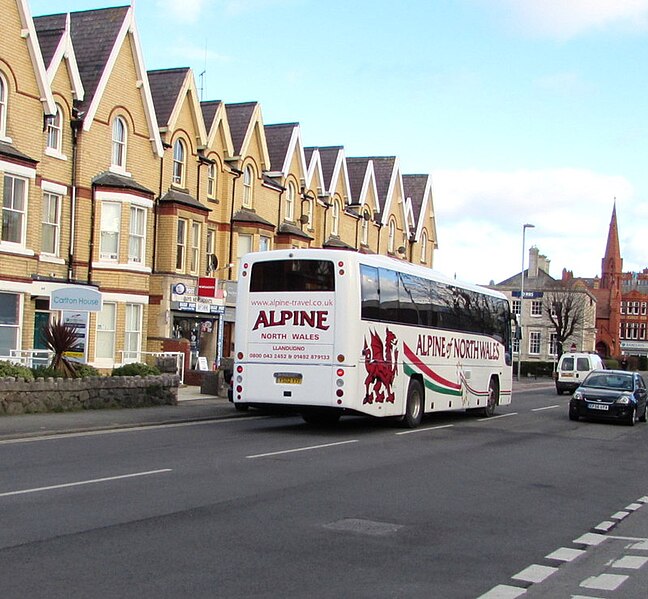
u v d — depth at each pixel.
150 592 6.28
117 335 29.20
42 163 26.84
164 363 26.94
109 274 29.03
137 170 30.84
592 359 44.62
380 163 57.88
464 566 7.54
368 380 18.59
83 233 28.52
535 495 11.62
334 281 18.16
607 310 116.31
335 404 17.97
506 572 7.42
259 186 39.47
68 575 6.63
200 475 11.72
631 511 10.82
